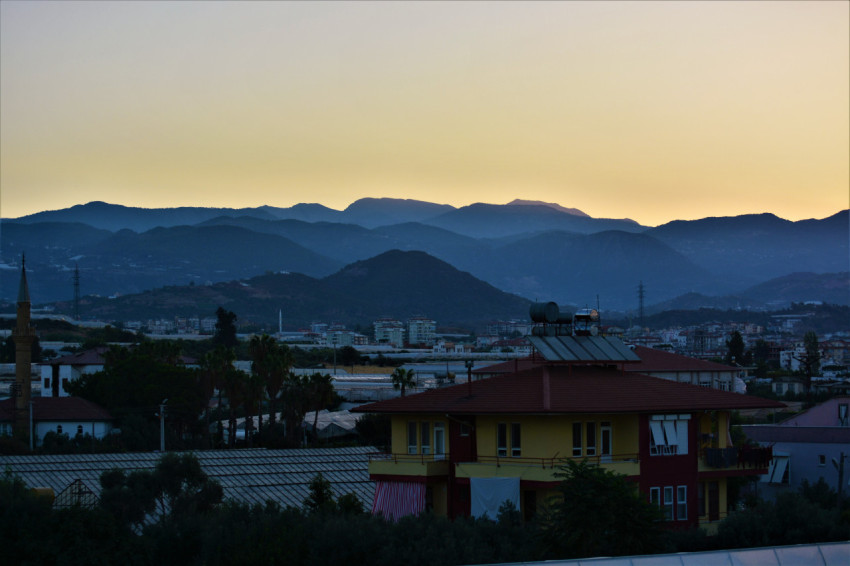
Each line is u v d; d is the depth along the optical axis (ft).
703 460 224.94
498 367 322.55
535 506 209.05
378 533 195.42
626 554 177.68
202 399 544.62
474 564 171.73
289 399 517.96
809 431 339.16
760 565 140.56
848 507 254.27
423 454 230.27
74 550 216.13
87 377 586.04
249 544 207.51
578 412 207.62
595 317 249.34
